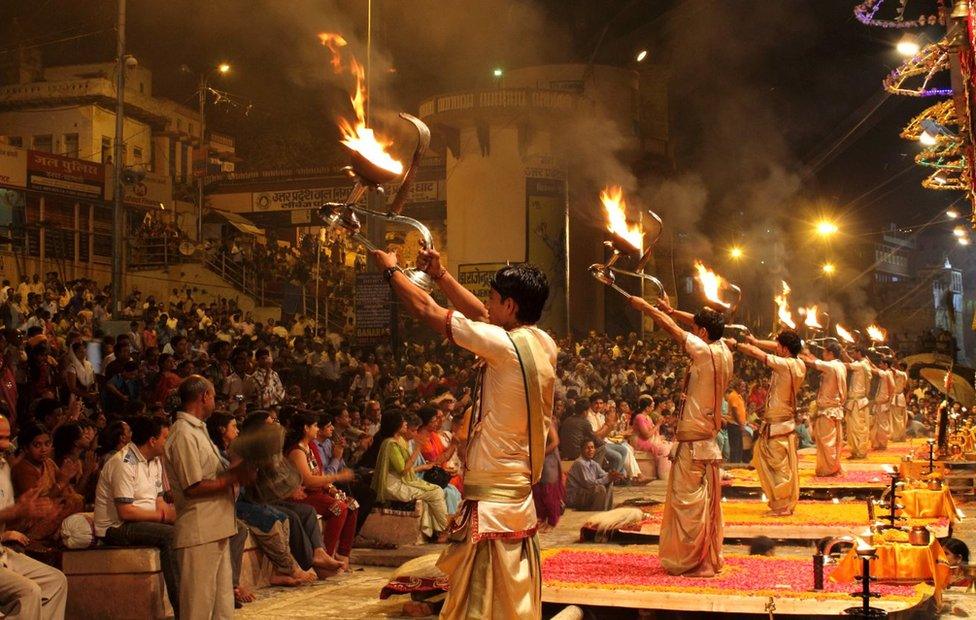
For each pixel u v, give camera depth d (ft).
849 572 21.49
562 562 27.04
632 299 24.88
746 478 48.01
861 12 44.34
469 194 109.81
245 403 41.32
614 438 58.75
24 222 101.86
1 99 128.88
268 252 117.91
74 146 128.36
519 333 13.07
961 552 28.17
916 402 99.45
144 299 104.47
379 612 24.52
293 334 89.25
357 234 12.68
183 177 143.74
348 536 31.65
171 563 23.08
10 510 20.06
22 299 73.20
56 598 20.67
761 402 79.46
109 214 113.29
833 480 44.27
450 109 107.14
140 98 134.62
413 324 94.68
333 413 34.63
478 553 12.77
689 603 21.53
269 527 27.68
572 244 117.29
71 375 43.06
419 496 34.63
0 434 20.85
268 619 23.81
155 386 42.14
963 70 40.83
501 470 12.88
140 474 23.99
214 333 71.46
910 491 28.25
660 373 91.09
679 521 24.73
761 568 25.93
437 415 38.63
